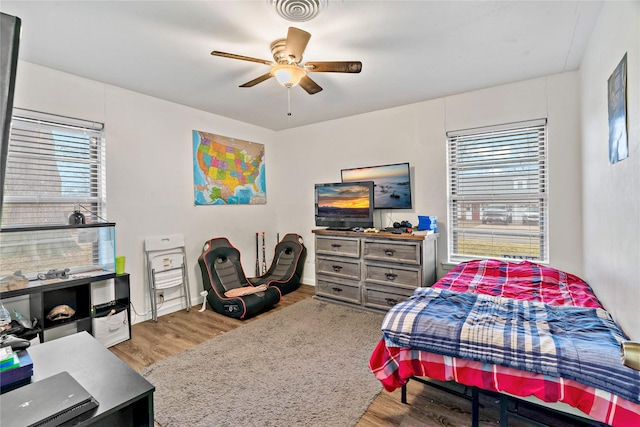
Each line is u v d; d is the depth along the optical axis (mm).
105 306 2955
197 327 3193
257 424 1781
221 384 2166
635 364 894
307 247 4859
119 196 3215
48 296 2629
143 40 2270
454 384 2125
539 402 1433
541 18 2039
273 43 2285
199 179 3975
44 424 929
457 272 2971
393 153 3969
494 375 1461
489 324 1647
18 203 2643
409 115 3832
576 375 1282
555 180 3027
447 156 3633
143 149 3406
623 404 1205
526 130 3203
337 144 4461
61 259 2732
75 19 2000
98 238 2941
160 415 1858
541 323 1667
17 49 660
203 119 4016
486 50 2467
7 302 2473
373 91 3355
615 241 1768
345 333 2982
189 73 2846
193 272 3920
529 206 3236
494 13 1978
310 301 3963
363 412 1872
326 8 1897
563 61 2697
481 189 3477
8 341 1262
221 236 4266
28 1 1807
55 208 2844
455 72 2889
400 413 1865
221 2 1840
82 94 2936
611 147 1794
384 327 1773
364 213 3846
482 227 3494
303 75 2371
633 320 1482
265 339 2869
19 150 2639
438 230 3678
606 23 1842
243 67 2723
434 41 2314
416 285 3268
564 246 3004
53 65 2676
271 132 5062
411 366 1684
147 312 3432
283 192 5090
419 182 3797
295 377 2242
